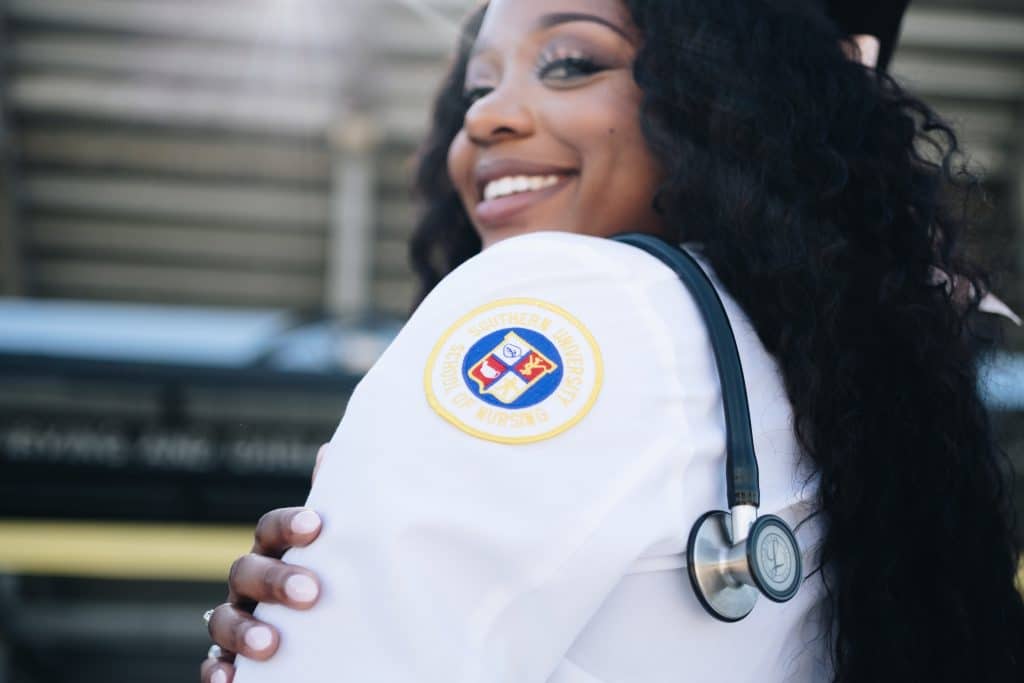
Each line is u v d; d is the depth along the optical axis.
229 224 7.50
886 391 0.89
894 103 1.03
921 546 0.85
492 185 1.10
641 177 1.04
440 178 1.52
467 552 0.68
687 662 0.74
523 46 1.07
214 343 3.82
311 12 6.49
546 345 0.74
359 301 7.07
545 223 1.07
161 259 7.65
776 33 1.01
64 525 3.57
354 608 0.67
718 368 0.78
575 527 0.68
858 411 0.86
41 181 7.27
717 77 0.97
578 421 0.71
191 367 3.70
